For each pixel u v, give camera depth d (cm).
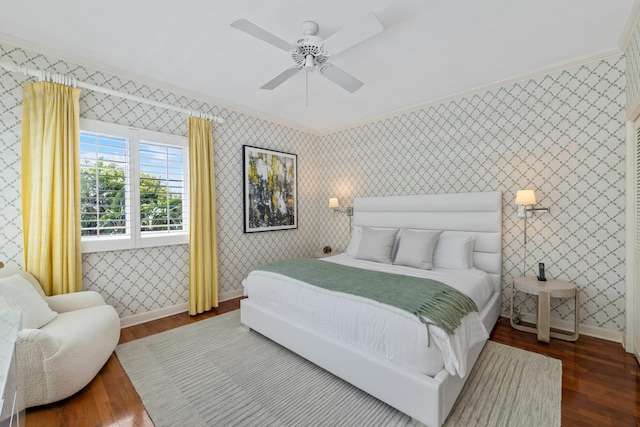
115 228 279
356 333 186
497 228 304
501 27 213
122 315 289
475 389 187
